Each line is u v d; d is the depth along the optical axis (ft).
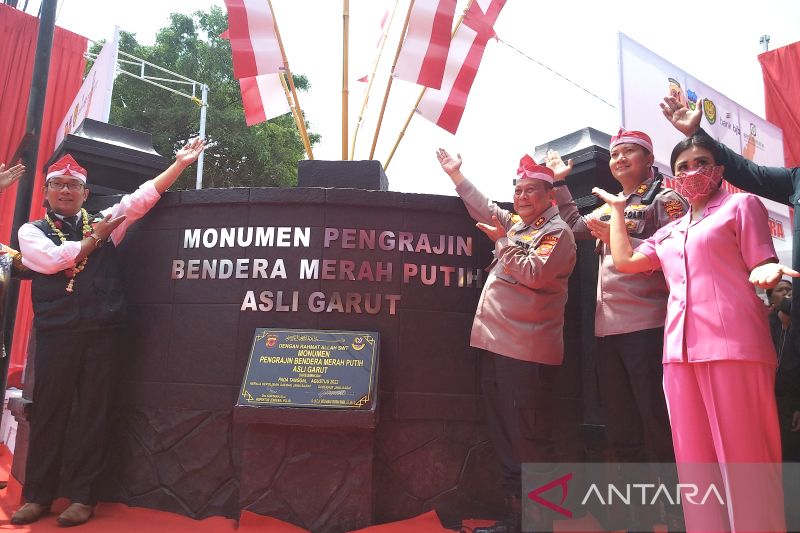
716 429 6.83
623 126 18.69
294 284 11.32
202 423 11.13
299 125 15.65
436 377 11.15
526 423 9.53
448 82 16.33
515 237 10.36
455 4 15.48
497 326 9.95
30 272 11.86
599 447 11.19
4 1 28.81
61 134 28.04
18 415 12.28
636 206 9.66
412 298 11.35
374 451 10.61
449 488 10.86
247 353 11.18
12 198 26.73
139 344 11.80
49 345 10.71
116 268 11.55
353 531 10.02
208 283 11.59
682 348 7.23
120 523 10.42
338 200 11.51
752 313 6.91
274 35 15.62
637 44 19.93
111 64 22.66
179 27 69.05
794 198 8.43
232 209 11.78
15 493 12.21
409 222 11.66
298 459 10.34
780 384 9.14
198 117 63.46
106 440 11.10
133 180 14.53
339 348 10.71
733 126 24.35
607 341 9.34
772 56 32.60
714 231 7.29
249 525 10.08
